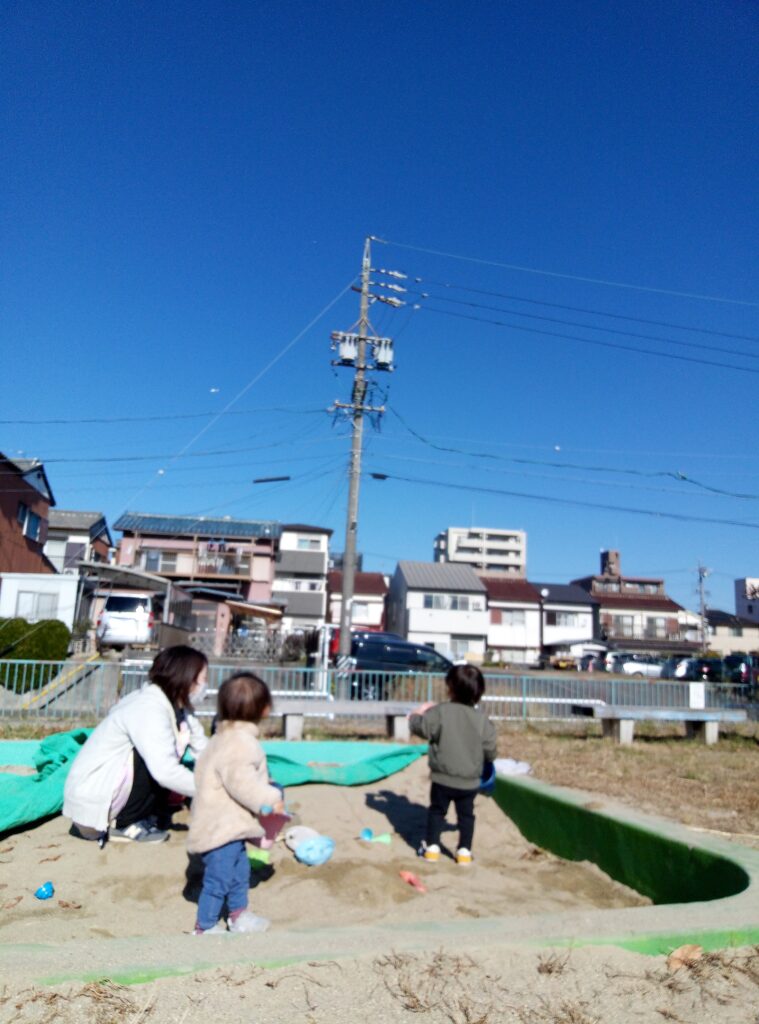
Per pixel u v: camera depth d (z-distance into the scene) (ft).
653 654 199.31
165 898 13.74
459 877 15.81
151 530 154.71
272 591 159.12
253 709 12.96
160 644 81.82
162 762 15.46
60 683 43.29
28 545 109.81
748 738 46.78
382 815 21.33
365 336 79.00
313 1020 8.35
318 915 12.95
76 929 12.18
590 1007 8.96
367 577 213.87
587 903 14.83
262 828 12.34
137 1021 8.08
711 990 9.56
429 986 9.09
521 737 42.60
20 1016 7.98
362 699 48.16
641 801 23.90
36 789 18.65
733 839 19.26
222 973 9.05
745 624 245.45
